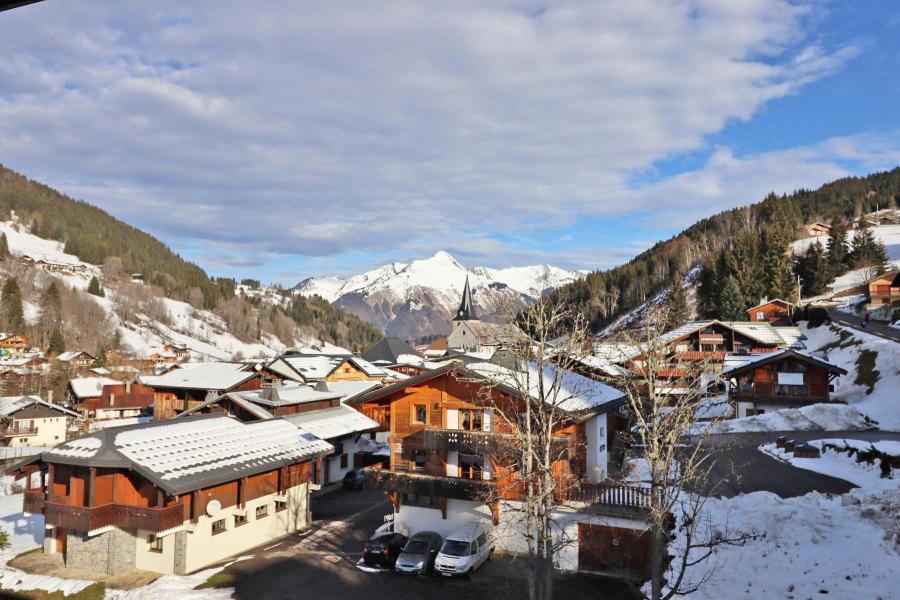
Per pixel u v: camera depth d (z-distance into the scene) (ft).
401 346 433.07
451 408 107.45
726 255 437.17
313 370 257.55
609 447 141.28
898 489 91.20
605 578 89.97
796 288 386.32
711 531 90.17
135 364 572.51
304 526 123.54
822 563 76.43
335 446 159.94
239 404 151.53
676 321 311.68
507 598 84.43
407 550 98.17
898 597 64.39
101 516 96.22
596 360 149.18
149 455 99.66
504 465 99.40
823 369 191.52
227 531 105.81
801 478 117.60
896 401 183.11
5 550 110.32
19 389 402.31
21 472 104.58
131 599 86.69
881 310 308.19
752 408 199.21
